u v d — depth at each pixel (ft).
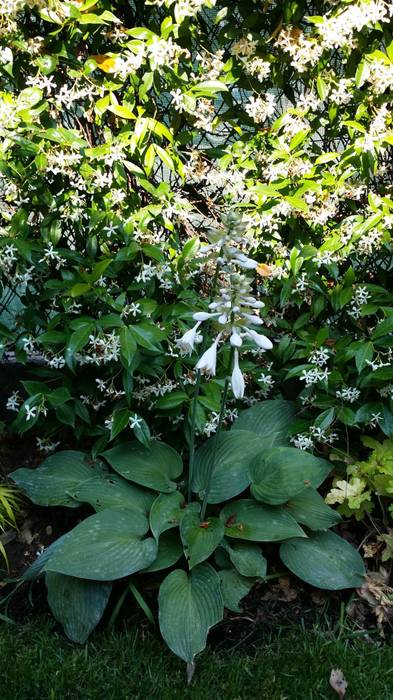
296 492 3.52
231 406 4.22
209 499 3.62
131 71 3.63
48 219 3.76
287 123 3.78
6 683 3.01
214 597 3.24
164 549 3.50
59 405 3.82
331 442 4.07
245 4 3.70
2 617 3.38
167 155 3.71
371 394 4.07
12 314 4.35
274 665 3.18
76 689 3.02
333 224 4.00
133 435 4.06
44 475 3.79
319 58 3.73
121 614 3.46
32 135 3.59
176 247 3.86
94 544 3.34
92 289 3.64
